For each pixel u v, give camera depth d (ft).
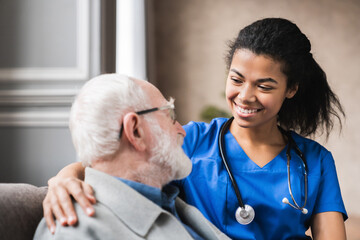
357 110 21.35
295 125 4.91
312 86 4.69
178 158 3.59
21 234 3.36
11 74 8.17
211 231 3.90
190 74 22.74
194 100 22.68
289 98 4.74
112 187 3.28
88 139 3.29
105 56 8.57
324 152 4.69
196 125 4.89
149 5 19.48
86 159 3.38
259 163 4.53
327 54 21.72
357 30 21.66
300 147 4.68
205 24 22.71
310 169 4.55
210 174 4.50
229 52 4.52
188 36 22.79
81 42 8.21
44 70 8.18
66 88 8.16
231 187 4.42
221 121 4.89
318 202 4.53
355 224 18.19
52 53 8.22
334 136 21.30
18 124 8.10
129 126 3.28
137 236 3.19
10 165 8.14
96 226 3.09
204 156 4.62
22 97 8.11
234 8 22.50
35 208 3.57
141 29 14.73
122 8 13.02
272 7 22.22
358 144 21.22
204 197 4.48
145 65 14.83
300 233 4.42
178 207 4.05
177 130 3.68
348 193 21.22
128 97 3.36
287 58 4.10
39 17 8.27
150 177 3.48
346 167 21.24
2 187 3.55
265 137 4.60
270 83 4.07
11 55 8.22
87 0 8.25
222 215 4.39
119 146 3.35
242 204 4.35
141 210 3.25
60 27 8.25
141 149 3.36
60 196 3.22
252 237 4.33
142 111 3.41
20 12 8.25
